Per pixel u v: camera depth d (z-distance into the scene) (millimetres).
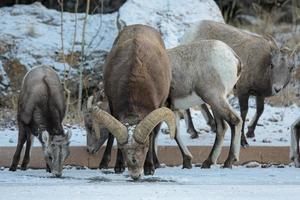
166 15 45250
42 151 33219
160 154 34250
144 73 30234
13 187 26516
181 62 33281
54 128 31859
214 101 32844
